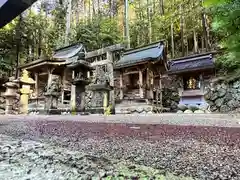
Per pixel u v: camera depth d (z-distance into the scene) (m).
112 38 15.33
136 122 2.46
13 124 2.19
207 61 9.67
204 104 9.34
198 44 18.09
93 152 0.75
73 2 22.55
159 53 9.91
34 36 16.84
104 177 0.47
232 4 1.41
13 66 14.66
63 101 10.27
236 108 8.81
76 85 5.94
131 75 11.25
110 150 0.78
